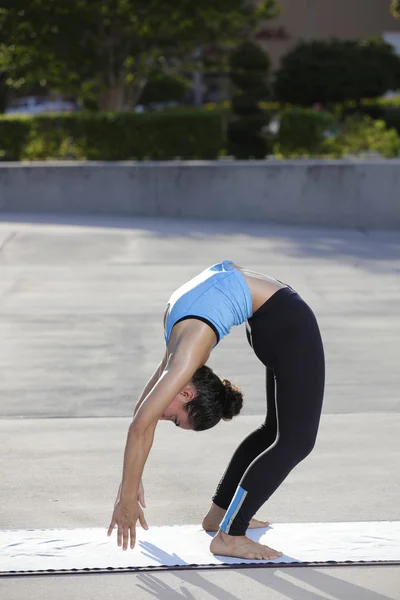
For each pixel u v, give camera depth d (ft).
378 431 25.68
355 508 20.67
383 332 36.45
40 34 89.81
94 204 66.59
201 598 16.65
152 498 21.24
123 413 27.35
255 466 17.79
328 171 64.39
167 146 72.28
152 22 91.25
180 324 16.97
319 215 64.85
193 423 17.28
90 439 25.18
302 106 106.52
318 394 17.71
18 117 73.77
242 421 26.58
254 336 17.85
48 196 66.85
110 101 95.96
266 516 20.31
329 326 37.32
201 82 181.37
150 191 66.03
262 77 84.02
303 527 19.62
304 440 17.65
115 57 94.58
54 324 37.65
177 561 18.02
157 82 137.49
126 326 37.22
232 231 60.85
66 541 18.90
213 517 19.34
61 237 57.16
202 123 72.28
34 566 17.79
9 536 19.13
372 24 215.72
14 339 35.47
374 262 51.01
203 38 95.96
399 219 64.18
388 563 17.95
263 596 16.70
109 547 18.63
